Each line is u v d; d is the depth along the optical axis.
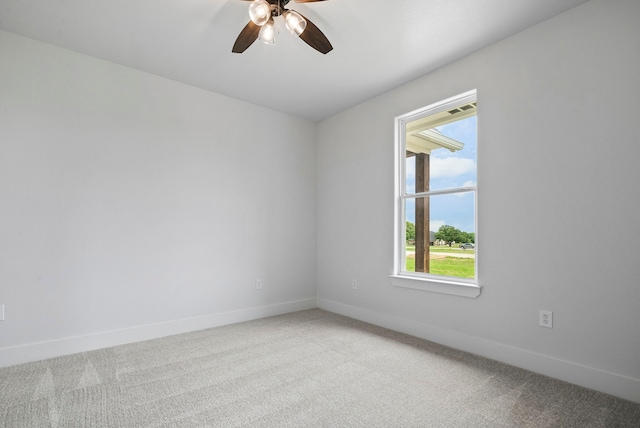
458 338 2.75
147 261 3.02
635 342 1.90
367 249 3.63
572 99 2.16
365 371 2.32
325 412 1.80
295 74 3.09
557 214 2.22
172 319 3.14
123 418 1.74
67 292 2.62
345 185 3.93
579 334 2.11
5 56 2.43
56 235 2.59
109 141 2.85
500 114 2.53
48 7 2.15
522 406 1.86
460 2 2.10
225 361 2.49
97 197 2.78
